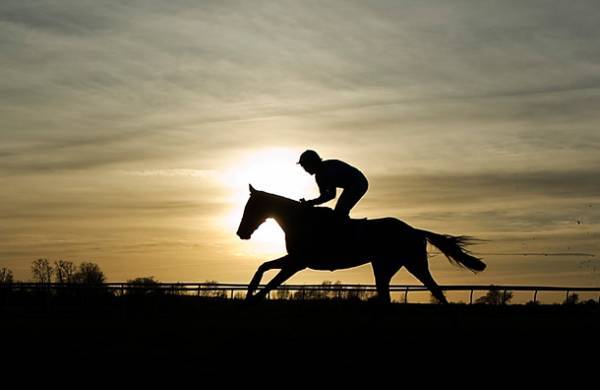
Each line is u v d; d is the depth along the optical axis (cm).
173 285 2028
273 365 1116
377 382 1041
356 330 1452
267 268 1402
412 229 1438
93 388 983
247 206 1426
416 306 2012
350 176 1377
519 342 1345
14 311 1894
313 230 1385
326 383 1028
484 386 1043
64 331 1414
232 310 1923
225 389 989
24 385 991
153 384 1005
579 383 1072
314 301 2088
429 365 1144
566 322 1733
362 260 1401
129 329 1457
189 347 1238
